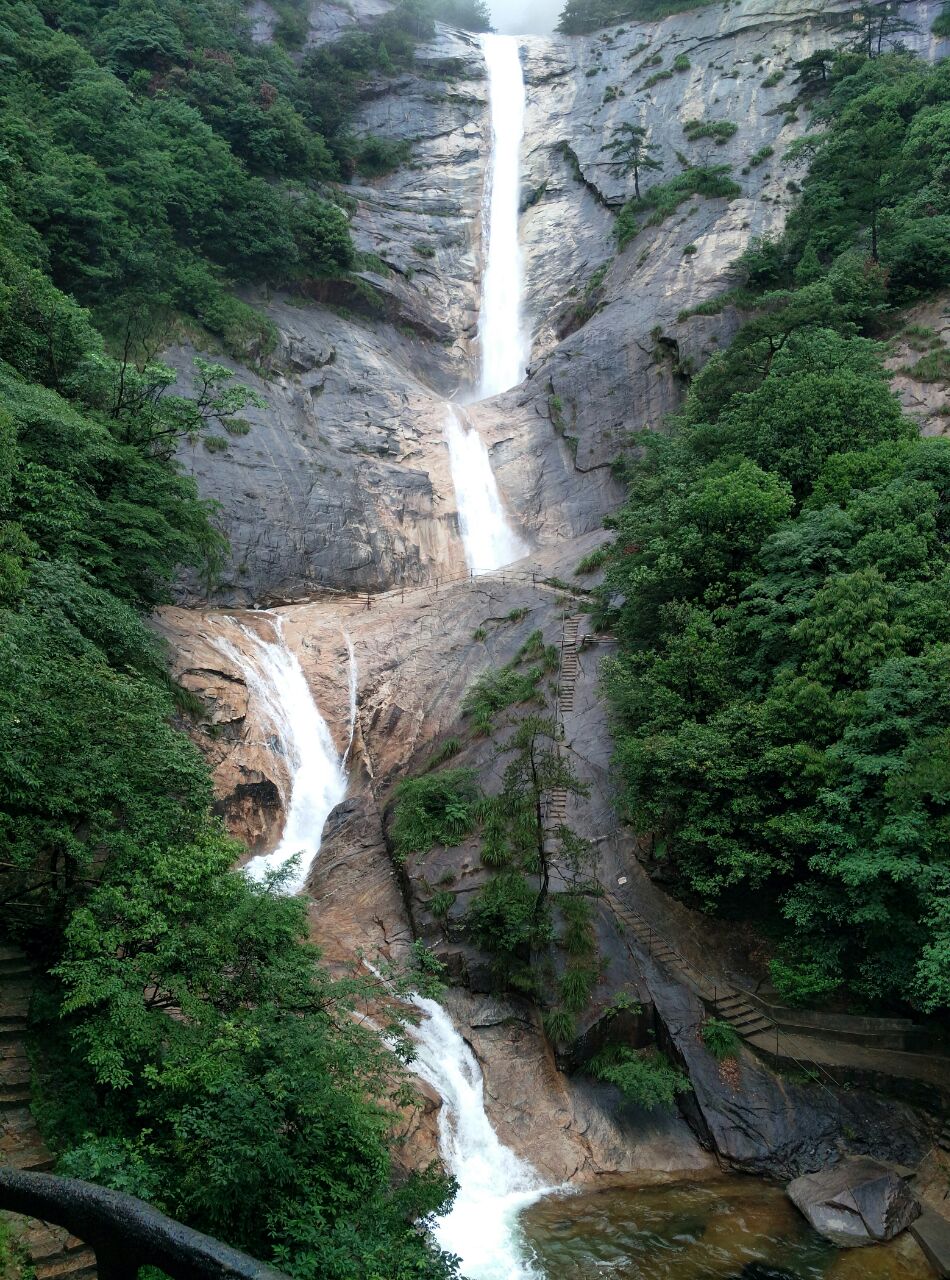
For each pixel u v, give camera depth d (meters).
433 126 71.19
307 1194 12.14
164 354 41.19
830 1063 19.97
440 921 23.08
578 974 20.98
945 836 18.50
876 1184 17.00
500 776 26.98
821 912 20.89
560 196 67.50
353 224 60.66
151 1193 11.31
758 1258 15.47
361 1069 13.70
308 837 28.42
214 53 59.69
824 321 39.31
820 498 27.44
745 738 22.47
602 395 47.72
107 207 40.34
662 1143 19.02
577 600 35.38
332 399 46.88
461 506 45.03
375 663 33.50
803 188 54.38
